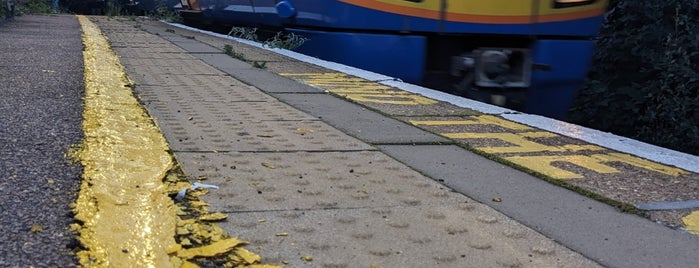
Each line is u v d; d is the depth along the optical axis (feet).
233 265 8.13
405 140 15.81
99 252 8.11
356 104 20.98
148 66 28.58
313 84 25.00
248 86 24.00
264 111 18.92
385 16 26.94
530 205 11.07
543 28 26.21
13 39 36.70
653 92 29.07
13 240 8.27
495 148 15.33
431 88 27.32
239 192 10.91
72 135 13.92
